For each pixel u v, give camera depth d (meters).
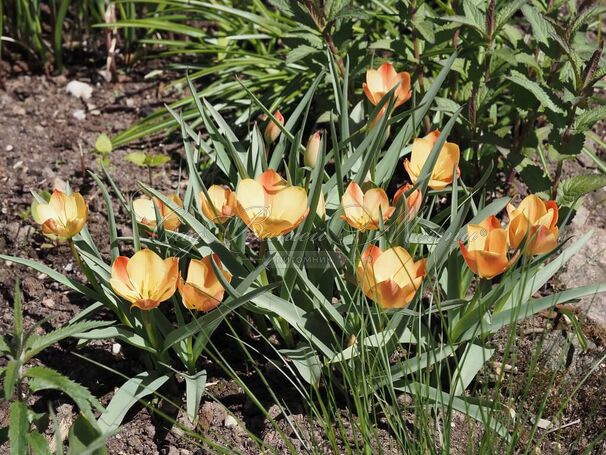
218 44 3.82
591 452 2.42
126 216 3.21
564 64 2.87
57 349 2.69
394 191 3.29
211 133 2.71
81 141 3.59
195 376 2.41
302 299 2.56
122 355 2.67
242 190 2.27
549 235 2.18
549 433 2.46
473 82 2.94
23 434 2.01
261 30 3.89
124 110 3.78
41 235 3.13
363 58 3.14
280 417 2.48
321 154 2.28
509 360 2.65
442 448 2.20
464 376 2.41
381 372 2.41
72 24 4.16
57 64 3.96
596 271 2.96
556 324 2.78
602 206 3.25
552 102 2.75
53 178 3.38
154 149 3.56
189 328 2.30
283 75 3.63
